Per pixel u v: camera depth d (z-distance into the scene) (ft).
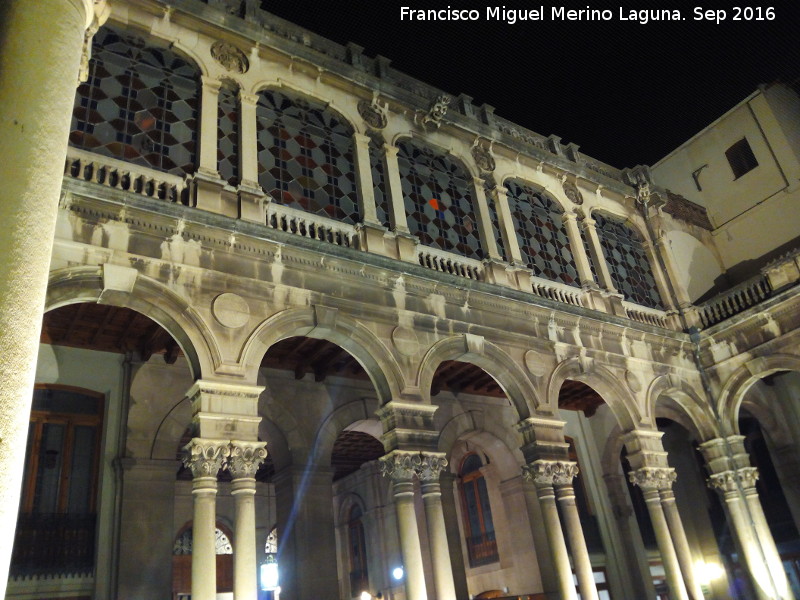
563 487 47.26
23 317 14.10
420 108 56.59
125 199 35.29
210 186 40.27
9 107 15.84
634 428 54.19
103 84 41.16
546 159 64.18
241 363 36.27
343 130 51.78
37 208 15.34
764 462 70.64
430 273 46.37
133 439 42.98
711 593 70.64
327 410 52.13
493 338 48.67
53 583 39.40
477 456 68.08
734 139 78.07
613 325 57.06
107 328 42.45
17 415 13.35
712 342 62.85
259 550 66.08
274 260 40.11
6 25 17.06
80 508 42.52
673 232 73.56
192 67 45.47
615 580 64.18
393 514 66.85
